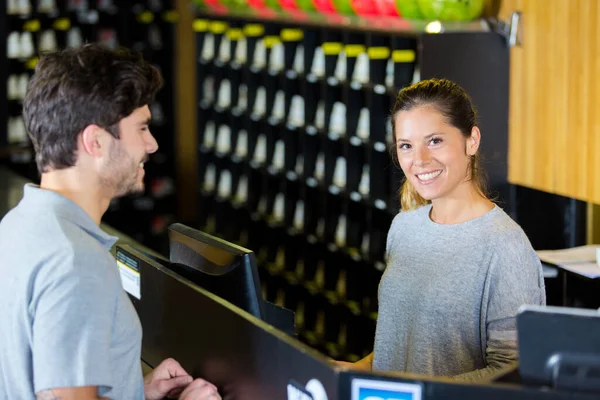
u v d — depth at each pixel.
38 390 1.79
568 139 4.52
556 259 4.20
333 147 5.93
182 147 8.64
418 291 2.50
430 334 2.45
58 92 1.91
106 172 1.97
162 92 8.48
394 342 2.56
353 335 5.86
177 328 2.24
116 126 1.94
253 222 6.88
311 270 6.28
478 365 2.41
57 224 1.88
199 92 7.23
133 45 8.23
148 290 2.38
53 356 1.78
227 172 7.17
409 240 2.57
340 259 5.99
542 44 4.62
